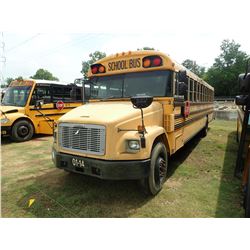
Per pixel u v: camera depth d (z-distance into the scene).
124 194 3.93
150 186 3.70
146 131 3.56
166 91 4.28
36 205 3.59
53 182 4.53
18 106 9.12
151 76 4.39
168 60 4.21
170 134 4.39
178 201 3.67
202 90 8.40
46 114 9.69
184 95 4.82
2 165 5.68
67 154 3.73
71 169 3.68
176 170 5.19
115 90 4.68
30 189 4.20
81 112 3.92
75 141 3.60
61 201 3.71
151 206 3.52
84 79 5.18
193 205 3.54
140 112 3.71
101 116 3.48
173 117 4.36
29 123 9.09
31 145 8.10
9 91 9.74
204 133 9.37
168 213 3.31
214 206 3.52
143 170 3.36
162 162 4.06
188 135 5.95
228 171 5.13
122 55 4.59
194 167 5.41
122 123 3.37
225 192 4.02
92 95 4.99
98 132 3.33
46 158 6.34
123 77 4.63
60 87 10.27
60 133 3.83
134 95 4.47
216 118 18.58
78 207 3.52
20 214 3.34
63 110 10.30
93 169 3.38
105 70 4.82
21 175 4.96
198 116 7.53
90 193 3.99
